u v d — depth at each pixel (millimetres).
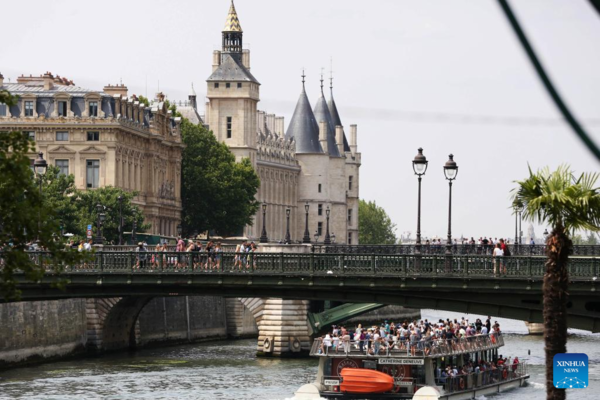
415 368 112750
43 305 144375
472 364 122000
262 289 109312
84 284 110438
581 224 61938
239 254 108500
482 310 102562
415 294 104000
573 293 95188
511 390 127000
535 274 98062
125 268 110750
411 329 118250
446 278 100438
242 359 156250
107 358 153500
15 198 59219
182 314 182250
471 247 128375
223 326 194500
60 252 60406
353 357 113750
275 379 132000
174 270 110000
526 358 162500
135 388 122812
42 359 143750
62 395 116438
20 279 109188
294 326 160625
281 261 107312
